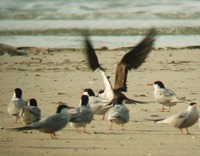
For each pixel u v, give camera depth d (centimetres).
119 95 1431
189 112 1364
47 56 2591
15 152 1238
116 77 1466
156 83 1648
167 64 2366
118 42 2975
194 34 3184
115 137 1358
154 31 1502
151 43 1470
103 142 1314
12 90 1930
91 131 1414
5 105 1717
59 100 1773
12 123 1497
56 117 1317
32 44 2958
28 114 1369
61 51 2714
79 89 1933
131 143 1305
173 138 1349
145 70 2248
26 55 2634
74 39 3091
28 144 1301
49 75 2178
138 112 1620
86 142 1315
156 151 1241
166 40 3000
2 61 2480
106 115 1595
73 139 1342
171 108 1677
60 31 3306
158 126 1463
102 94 1479
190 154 1220
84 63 2414
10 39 3123
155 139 1340
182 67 2305
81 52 2677
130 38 3089
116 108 1394
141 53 1461
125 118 1388
